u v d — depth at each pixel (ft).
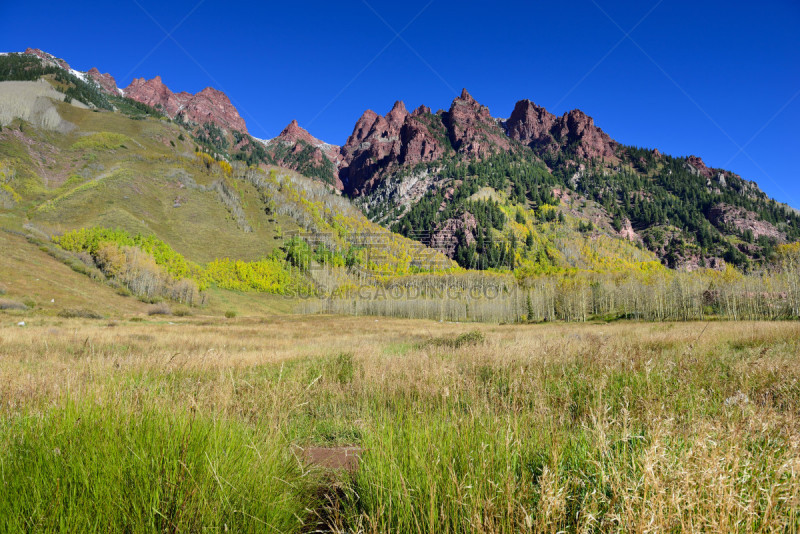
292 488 7.30
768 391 12.78
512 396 13.82
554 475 5.83
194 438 7.22
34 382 13.56
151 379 15.65
